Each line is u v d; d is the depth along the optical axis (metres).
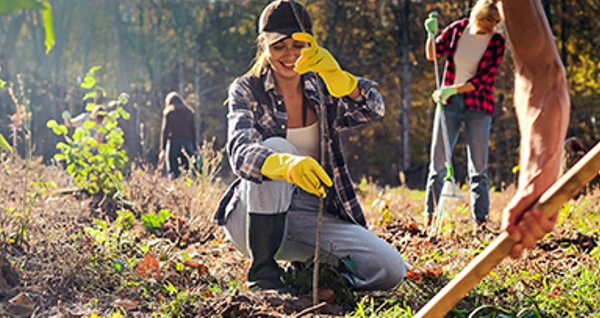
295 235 2.77
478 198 4.80
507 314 2.30
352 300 2.58
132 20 22.19
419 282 2.83
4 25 16.83
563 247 3.97
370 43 21.59
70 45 21.47
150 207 4.84
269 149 2.29
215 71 23.66
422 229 4.54
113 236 3.27
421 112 22.81
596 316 2.39
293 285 2.76
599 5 17.33
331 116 2.79
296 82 2.75
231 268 3.18
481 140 4.82
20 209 3.80
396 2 20.89
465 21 4.87
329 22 21.50
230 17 22.73
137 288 2.56
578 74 17.58
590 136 17.34
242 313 2.27
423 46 20.94
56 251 2.74
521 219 1.32
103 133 5.72
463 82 4.87
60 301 2.25
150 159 19.42
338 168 2.83
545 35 1.44
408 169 20.61
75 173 5.08
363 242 2.70
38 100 20.47
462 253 3.44
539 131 1.41
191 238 4.10
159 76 22.59
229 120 2.57
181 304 2.33
